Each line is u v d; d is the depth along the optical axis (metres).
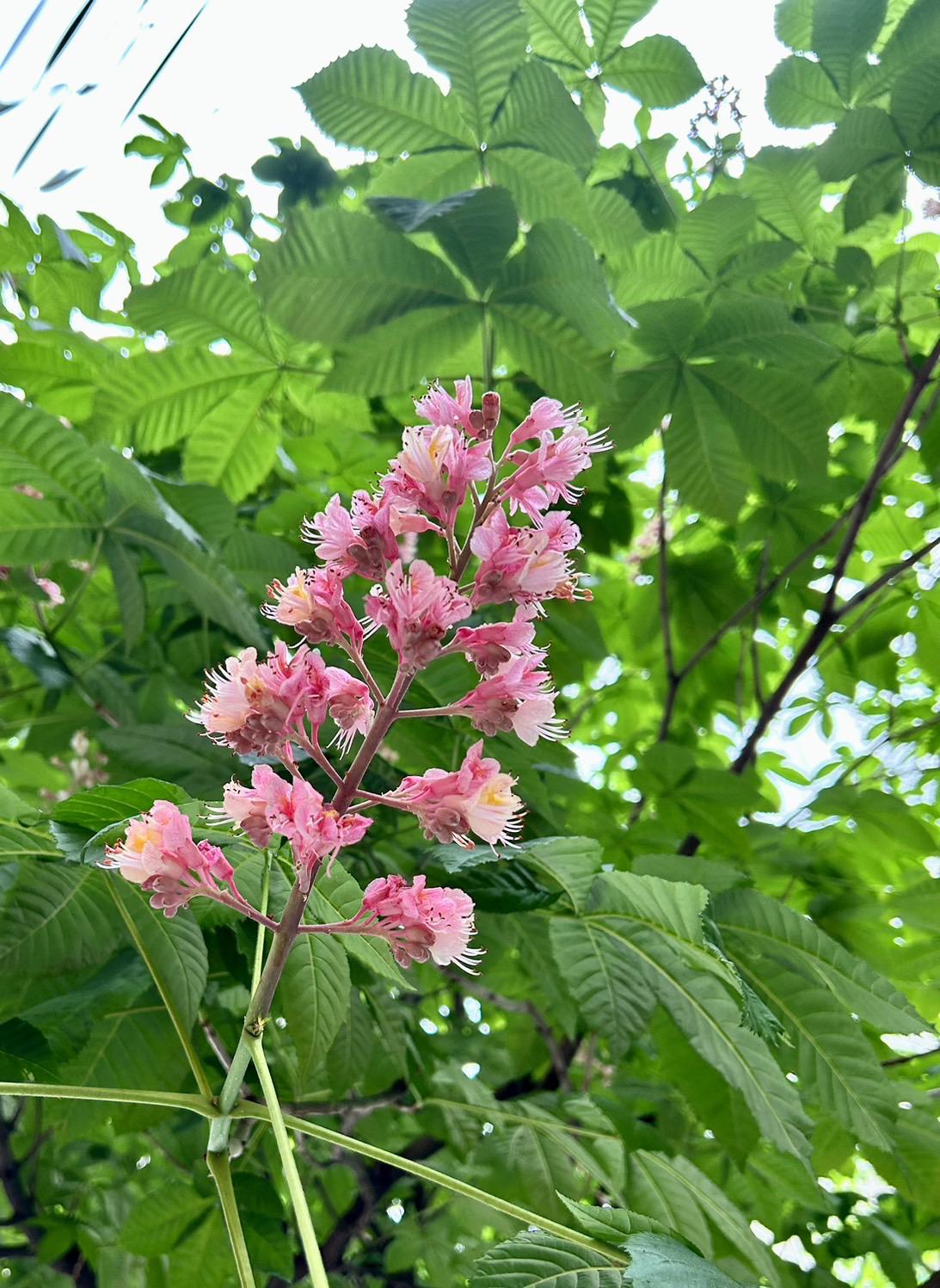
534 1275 0.30
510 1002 0.74
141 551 0.66
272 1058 0.63
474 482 0.31
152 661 0.82
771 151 0.73
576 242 0.55
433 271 0.56
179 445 0.85
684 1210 0.51
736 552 0.95
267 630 0.67
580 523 0.84
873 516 0.90
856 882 0.75
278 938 0.31
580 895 0.45
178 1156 0.64
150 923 0.40
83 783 0.83
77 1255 0.78
